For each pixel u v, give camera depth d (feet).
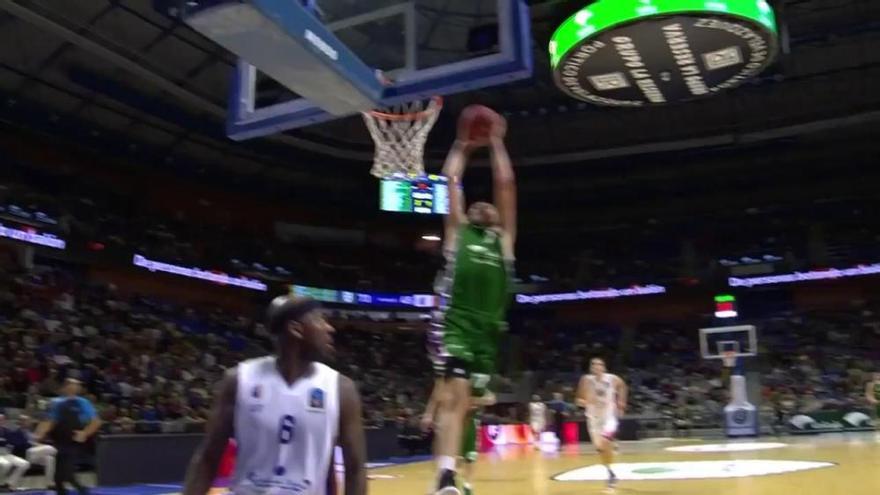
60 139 72.64
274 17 12.87
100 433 39.83
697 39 29.07
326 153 89.25
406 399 89.45
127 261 78.64
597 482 25.43
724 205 105.60
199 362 74.28
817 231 106.63
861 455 34.06
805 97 80.94
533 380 101.35
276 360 7.59
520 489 23.79
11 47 60.80
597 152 91.45
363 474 7.55
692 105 82.64
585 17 29.35
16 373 53.98
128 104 70.54
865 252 99.40
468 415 13.08
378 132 29.63
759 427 68.39
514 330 114.83
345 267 104.94
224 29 13.12
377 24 17.28
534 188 104.73
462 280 12.60
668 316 110.32
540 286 112.37
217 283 91.35
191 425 45.09
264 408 7.24
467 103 82.07
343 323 104.01
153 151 81.05
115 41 59.47
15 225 67.97
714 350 69.31
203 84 68.85
